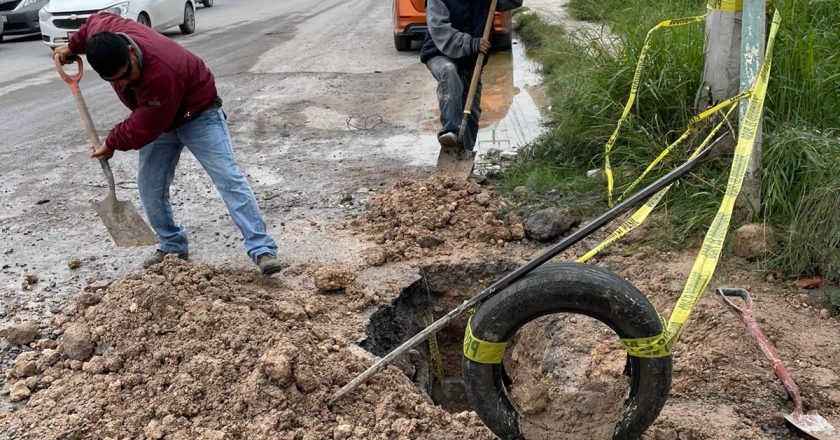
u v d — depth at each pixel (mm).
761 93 3631
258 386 3211
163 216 4738
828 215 4234
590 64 6793
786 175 4539
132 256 5105
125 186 6477
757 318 3828
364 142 7457
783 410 3250
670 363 2723
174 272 4301
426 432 3176
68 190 6402
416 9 11500
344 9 19906
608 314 2686
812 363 3520
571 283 2672
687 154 5203
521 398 2977
